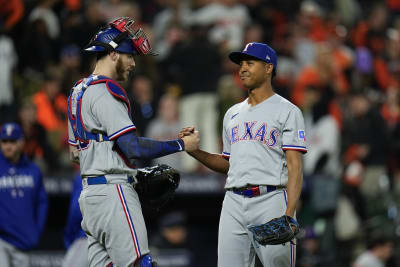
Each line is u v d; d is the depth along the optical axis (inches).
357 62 2118.6
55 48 1855.3
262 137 805.9
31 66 1790.1
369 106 1865.2
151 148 756.0
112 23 782.5
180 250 1521.9
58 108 1689.2
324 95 1830.7
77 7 1961.1
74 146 807.1
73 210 1121.4
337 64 2050.9
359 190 1743.4
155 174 806.5
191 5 2096.5
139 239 756.6
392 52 2273.6
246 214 807.7
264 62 814.5
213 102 1758.1
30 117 1552.7
